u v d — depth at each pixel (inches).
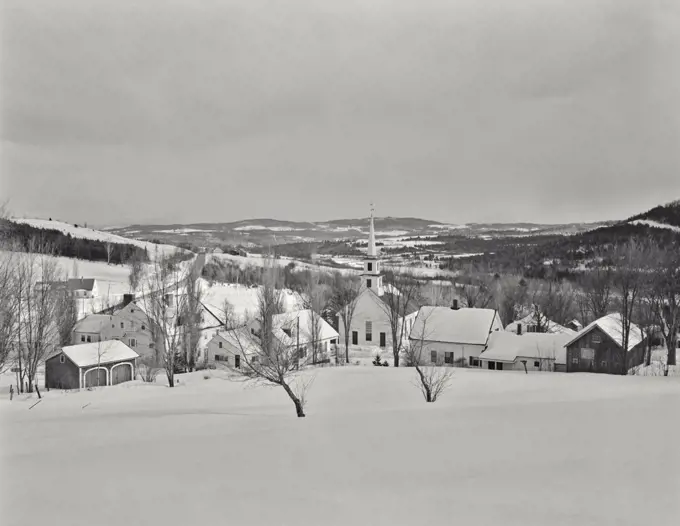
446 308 2955.2
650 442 752.3
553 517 477.7
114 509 562.9
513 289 4069.9
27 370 2596.0
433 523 478.3
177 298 2837.1
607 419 957.8
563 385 1819.6
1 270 2588.6
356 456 766.5
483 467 663.1
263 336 2191.2
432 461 712.4
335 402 1624.0
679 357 2923.2
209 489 624.7
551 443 775.1
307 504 550.3
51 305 2684.5
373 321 3484.3
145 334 3115.2
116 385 2410.2
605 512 484.7
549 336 2684.5
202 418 1334.9
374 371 2381.9
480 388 1824.6
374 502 546.0
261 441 917.8
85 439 1083.3
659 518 467.2
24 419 1485.0
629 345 2475.4
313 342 2797.7
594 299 3442.4
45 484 674.2
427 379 1935.3
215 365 2832.2
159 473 717.3
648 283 2652.6
